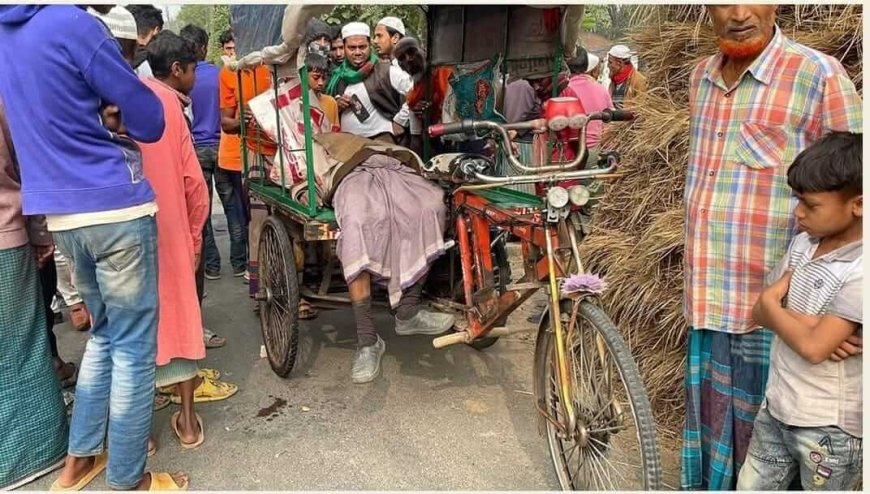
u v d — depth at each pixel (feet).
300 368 11.97
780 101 6.43
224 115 15.08
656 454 6.73
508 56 11.75
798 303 5.87
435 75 13.71
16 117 7.24
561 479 8.34
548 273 7.82
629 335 9.87
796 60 6.36
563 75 11.60
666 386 9.38
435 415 10.34
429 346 12.74
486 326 9.36
